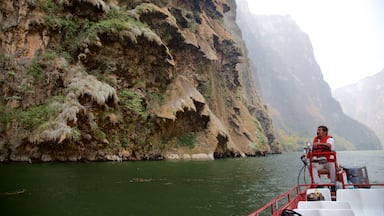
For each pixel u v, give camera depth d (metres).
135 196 15.46
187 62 53.97
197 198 15.84
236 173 28.77
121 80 40.59
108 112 36.03
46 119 30.45
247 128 71.19
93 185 17.75
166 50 44.84
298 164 44.81
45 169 23.52
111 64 38.88
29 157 29.72
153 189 17.61
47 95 33.00
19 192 14.91
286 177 27.34
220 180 23.17
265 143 75.50
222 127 53.59
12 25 33.38
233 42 72.31
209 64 59.06
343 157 75.19
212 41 62.06
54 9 36.34
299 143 164.88
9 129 30.03
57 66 33.78
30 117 30.53
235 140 64.38
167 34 48.78
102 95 34.16
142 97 41.53
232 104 69.06
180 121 46.78
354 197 7.37
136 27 40.62
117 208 12.98
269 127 102.69
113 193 15.88
